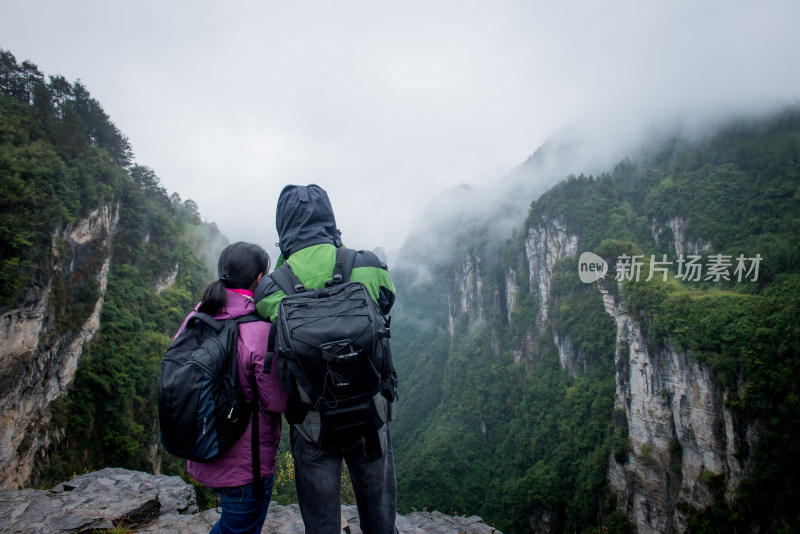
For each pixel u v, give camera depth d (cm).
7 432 1967
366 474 185
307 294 170
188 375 160
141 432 2931
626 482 3978
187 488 477
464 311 10006
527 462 5681
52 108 3528
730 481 3169
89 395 2616
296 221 205
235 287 208
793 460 2811
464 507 5469
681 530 3419
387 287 197
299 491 182
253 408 182
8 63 3400
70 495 430
